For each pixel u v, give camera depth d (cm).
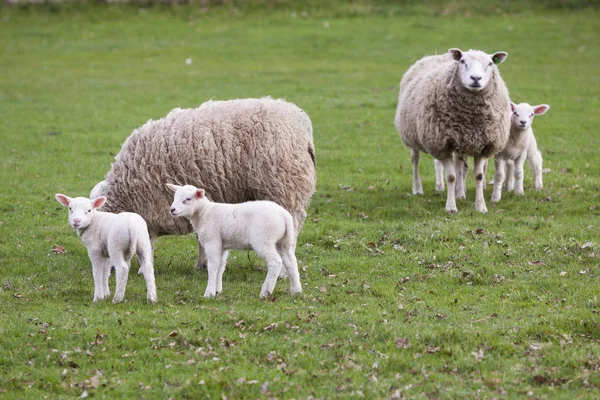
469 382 756
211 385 750
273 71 3234
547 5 4272
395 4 4388
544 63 3300
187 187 959
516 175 1539
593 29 3884
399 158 1975
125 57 3622
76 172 1839
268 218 942
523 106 1451
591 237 1241
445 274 1091
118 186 1115
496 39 3725
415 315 928
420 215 1417
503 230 1293
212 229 966
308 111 2544
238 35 3988
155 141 1116
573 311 925
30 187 1695
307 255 1216
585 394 729
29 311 953
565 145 2058
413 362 794
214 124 1112
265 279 1028
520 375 768
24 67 3419
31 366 798
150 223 1120
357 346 829
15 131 2280
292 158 1104
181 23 4266
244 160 1100
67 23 4300
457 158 1520
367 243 1262
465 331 858
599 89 2809
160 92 2866
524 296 1002
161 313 922
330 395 730
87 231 968
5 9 4469
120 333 862
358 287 1041
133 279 1117
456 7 4294
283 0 4484
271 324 873
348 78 3086
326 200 1580
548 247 1188
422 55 3491
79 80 3142
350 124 2375
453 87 1362
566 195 1530
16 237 1333
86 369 790
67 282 1100
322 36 3884
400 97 1612
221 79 3097
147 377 771
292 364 792
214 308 934
